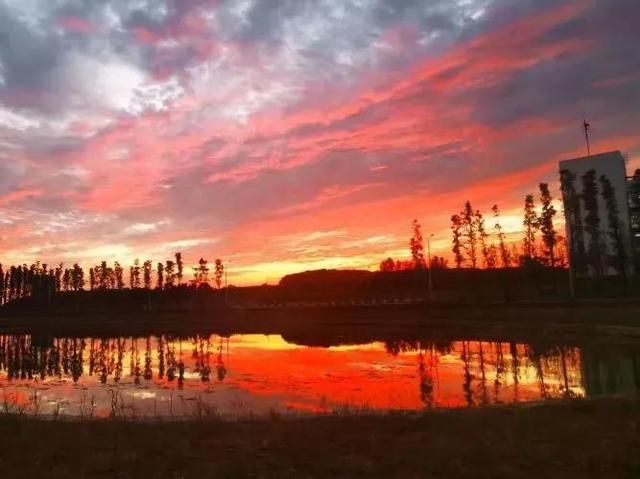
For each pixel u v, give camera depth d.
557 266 70.88
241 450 9.15
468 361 30.22
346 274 131.50
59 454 9.10
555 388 20.91
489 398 19.11
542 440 9.31
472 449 8.84
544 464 8.05
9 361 37.22
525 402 13.93
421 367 28.19
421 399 19.19
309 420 11.45
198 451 9.16
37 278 134.12
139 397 20.66
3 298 138.50
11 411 16.44
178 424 11.36
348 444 9.39
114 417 12.68
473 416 11.34
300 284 130.75
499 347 36.91
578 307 47.25
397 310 65.25
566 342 36.44
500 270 79.19
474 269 79.88
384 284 103.81
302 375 25.89
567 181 66.62
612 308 43.88
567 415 11.21
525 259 70.31
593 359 28.48
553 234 68.00
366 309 69.44
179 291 129.75
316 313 73.19
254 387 22.56
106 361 35.88
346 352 37.09
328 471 8.02
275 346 44.12
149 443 9.65
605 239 66.62
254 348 42.66
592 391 19.72
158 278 126.06
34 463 8.59
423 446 9.16
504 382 22.70
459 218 78.88
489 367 27.44
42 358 39.03
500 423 10.64
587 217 64.69
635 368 25.02
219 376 26.50
